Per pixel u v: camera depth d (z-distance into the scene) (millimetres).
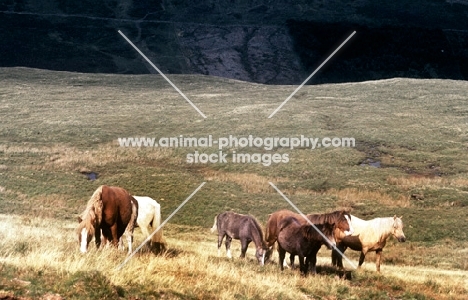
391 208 39719
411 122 67812
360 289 15734
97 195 15188
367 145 58250
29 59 135500
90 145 57406
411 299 15797
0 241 15109
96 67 135875
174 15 166375
